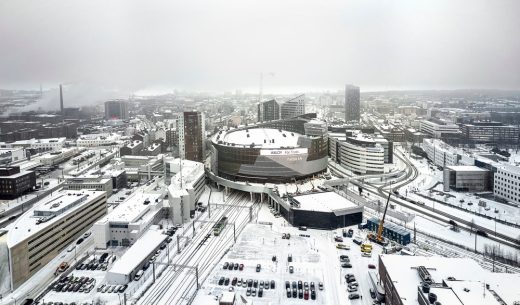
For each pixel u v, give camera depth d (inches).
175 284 7751.0
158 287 7647.6
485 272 6850.4
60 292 7495.1
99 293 7445.9
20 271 7859.3
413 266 7062.0
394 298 6378.0
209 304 6663.4
